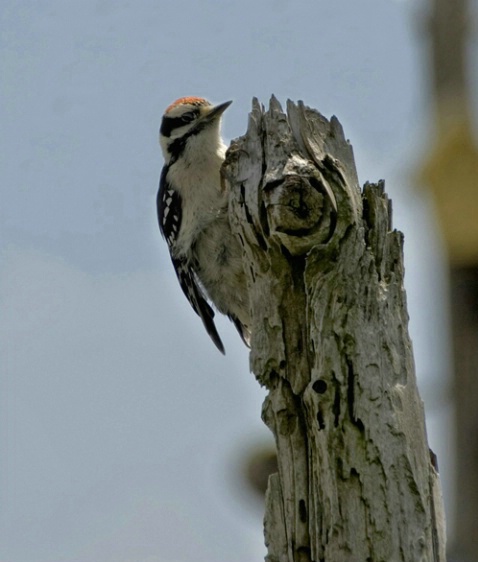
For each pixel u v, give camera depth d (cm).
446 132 1318
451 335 1320
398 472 960
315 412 977
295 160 1019
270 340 1023
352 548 952
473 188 1273
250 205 1048
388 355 984
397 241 1016
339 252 996
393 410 970
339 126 1047
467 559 1296
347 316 985
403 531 950
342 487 962
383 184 1030
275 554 995
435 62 1386
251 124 1075
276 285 1024
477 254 1294
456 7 1382
